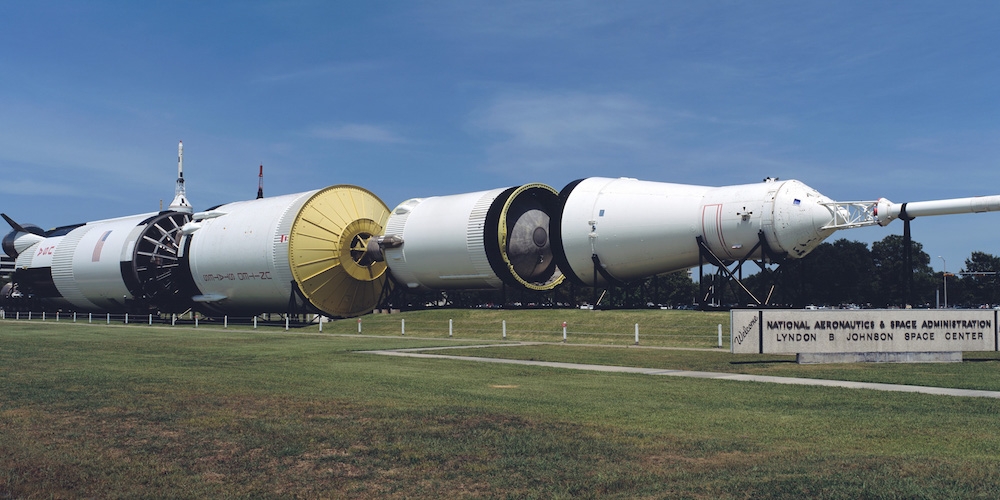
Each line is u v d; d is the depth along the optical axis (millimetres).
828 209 40500
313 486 9922
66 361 25984
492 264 51031
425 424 13750
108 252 71438
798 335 25000
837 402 16562
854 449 11766
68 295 77312
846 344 25047
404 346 34312
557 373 22469
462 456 11383
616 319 41344
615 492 9508
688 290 112375
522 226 50531
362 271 59375
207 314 68688
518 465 10852
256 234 59094
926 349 25156
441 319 48719
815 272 85688
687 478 10023
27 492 9617
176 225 71188
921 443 12180
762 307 42312
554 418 14422
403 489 9766
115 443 12211
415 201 57875
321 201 58438
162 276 69312
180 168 86938
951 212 37625
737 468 10516
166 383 19578
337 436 12727
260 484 10000
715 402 16562
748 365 24422
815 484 9508
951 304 111312
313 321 59094
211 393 17688
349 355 29062
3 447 11922
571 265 49312
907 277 35719
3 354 28984
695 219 43844
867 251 91562
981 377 20875
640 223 45812
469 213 52125
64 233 82312
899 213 38906
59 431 13133
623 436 12734
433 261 54031
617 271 48219
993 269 113375
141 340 38844
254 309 65000
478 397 17266
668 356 27906
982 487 9328
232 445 12094
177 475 10391
